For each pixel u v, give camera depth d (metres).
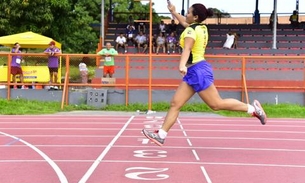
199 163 8.20
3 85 18.44
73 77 18.78
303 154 9.30
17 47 19.61
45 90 18.41
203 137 11.43
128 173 7.33
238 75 23.02
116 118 15.39
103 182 6.75
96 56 18.66
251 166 8.03
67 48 43.16
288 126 13.80
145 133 8.38
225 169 7.74
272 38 31.50
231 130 12.79
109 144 10.19
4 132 12.04
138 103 18.20
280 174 7.46
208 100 8.22
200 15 8.20
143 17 40.28
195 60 8.12
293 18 34.28
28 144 10.17
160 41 29.08
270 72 23.34
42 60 19.23
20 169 7.64
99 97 18.09
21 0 29.67
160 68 23.56
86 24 44.12
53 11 31.39
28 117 15.56
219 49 29.73
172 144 10.30
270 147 10.09
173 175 7.23
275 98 18.23
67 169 7.61
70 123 14.00
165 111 17.69
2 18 30.08
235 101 8.38
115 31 33.22
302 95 18.23
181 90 8.23
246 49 29.58
